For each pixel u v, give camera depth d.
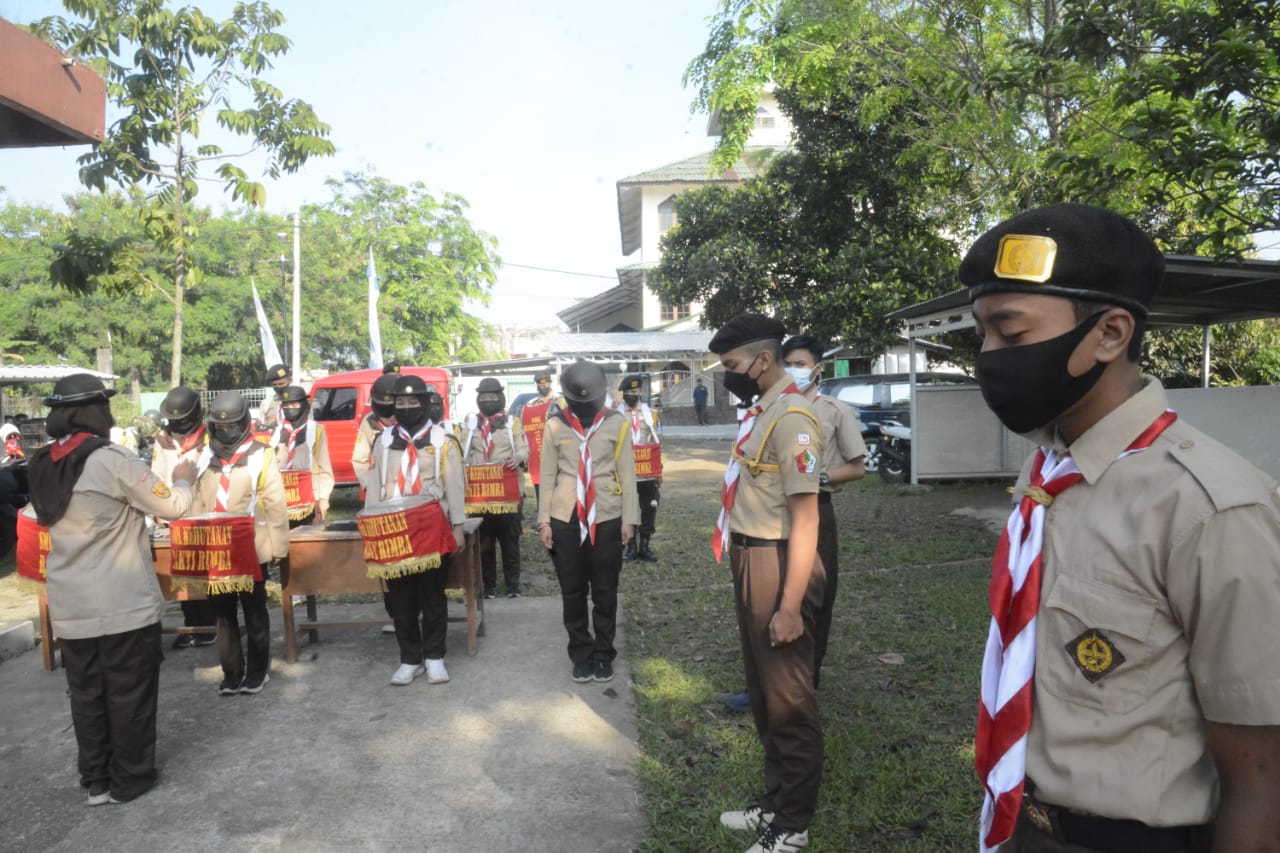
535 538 9.34
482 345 34.91
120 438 9.94
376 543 4.51
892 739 3.85
